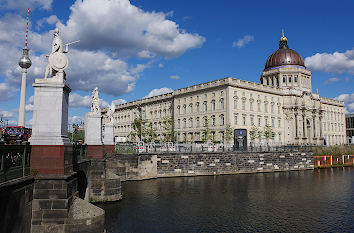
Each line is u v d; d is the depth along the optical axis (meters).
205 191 34.72
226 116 74.75
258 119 82.50
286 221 23.41
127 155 41.75
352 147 81.69
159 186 37.47
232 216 24.56
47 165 15.28
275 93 88.44
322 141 101.31
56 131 15.77
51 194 15.08
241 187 38.03
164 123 89.69
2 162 11.66
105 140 39.66
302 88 98.88
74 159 21.31
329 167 67.06
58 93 16.02
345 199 31.39
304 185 40.47
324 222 23.19
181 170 46.75
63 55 16.45
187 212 25.44
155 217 23.83
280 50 106.56
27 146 14.52
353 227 22.06
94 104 31.14
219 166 50.38
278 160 58.09
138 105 107.38
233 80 76.19
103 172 27.77
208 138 77.75
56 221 15.05
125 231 20.50
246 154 53.84
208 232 20.61
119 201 28.53
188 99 86.38
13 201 12.62
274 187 38.47
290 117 91.06
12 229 12.56
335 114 115.81
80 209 15.77
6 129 21.38
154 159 44.41
